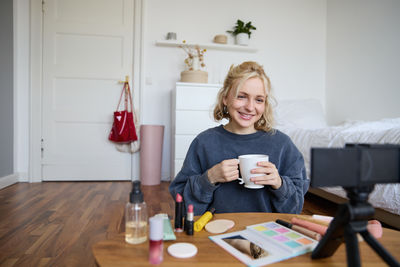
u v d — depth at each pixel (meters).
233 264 0.46
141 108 3.06
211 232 0.60
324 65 3.46
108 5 3.01
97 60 3.01
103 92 3.03
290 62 3.37
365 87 2.84
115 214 1.84
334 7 3.28
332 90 3.33
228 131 0.90
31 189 2.58
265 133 0.91
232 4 3.20
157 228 0.46
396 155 0.45
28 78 2.93
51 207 1.98
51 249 1.31
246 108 0.81
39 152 2.94
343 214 0.44
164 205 2.09
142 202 0.55
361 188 0.44
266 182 0.68
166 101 3.10
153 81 3.08
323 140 1.98
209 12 3.15
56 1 2.93
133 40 3.04
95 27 2.98
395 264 0.41
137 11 3.02
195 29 3.13
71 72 2.97
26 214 1.82
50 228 1.57
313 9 3.41
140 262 0.46
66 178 2.99
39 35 2.90
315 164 0.40
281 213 0.78
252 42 3.28
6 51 2.69
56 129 2.97
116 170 3.06
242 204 0.83
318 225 0.58
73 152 3.00
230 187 0.83
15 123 2.87
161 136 2.90
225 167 0.70
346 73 3.11
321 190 2.18
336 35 3.25
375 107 2.72
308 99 3.16
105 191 2.53
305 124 2.82
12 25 2.80
